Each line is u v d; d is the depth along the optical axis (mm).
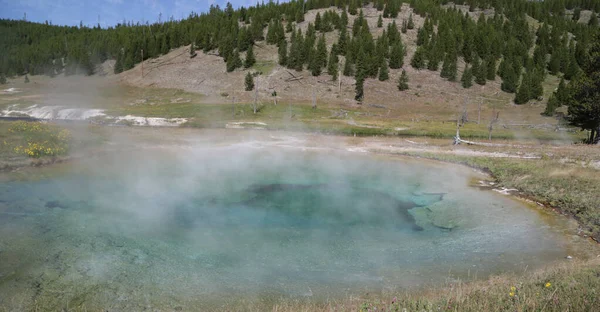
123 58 97625
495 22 103938
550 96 69000
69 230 10820
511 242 11164
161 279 8336
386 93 73188
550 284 6441
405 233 11836
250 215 13055
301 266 9250
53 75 98000
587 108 32031
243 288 8070
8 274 8164
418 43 91625
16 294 7441
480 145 30781
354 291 7973
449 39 88500
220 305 7379
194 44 95562
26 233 10398
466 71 77062
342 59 85750
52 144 21781
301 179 18812
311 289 8078
